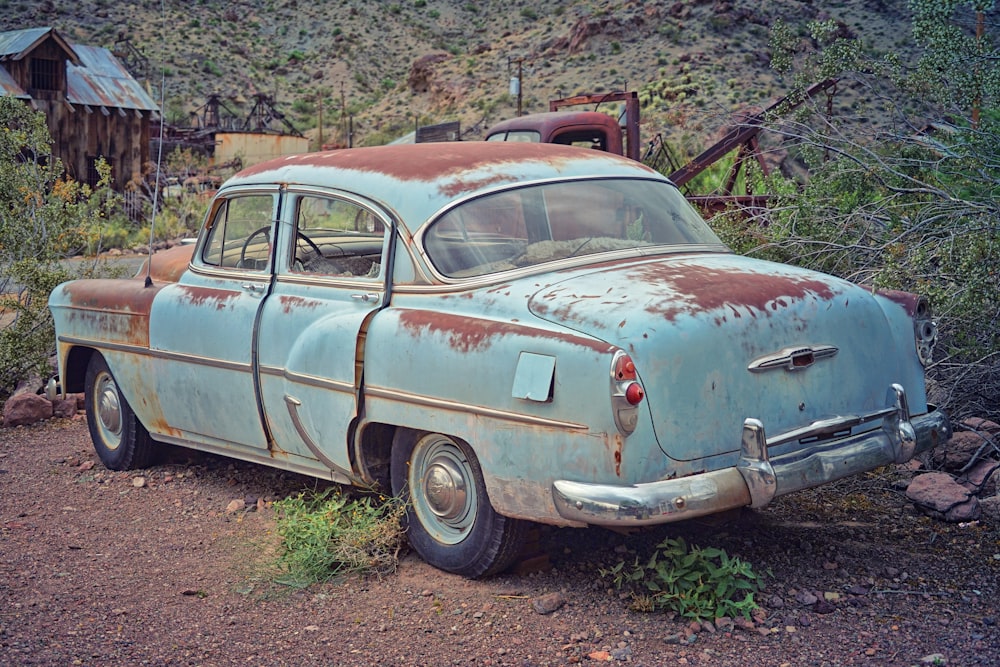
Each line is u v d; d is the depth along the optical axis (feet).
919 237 22.02
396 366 14.03
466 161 15.56
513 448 12.62
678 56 242.58
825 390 13.32
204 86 319.47
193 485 19.40
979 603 12.93
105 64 103.91
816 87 28.40
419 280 14.49
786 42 27.68
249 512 17.71
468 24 406.62
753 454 12.17
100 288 20.17
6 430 24.43
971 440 17.94
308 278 16.11
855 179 24.70
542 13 390.21
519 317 13.07
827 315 13.52
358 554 14.56
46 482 20.04
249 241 17.49
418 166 15.49
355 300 15.21
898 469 18.52
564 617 12.87
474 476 13.66
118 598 14.05
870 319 14.06
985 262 19.01
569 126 40.60
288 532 15.26
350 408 14.69
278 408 16.15
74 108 96.32
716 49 240.73
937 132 25.40
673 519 11.73
